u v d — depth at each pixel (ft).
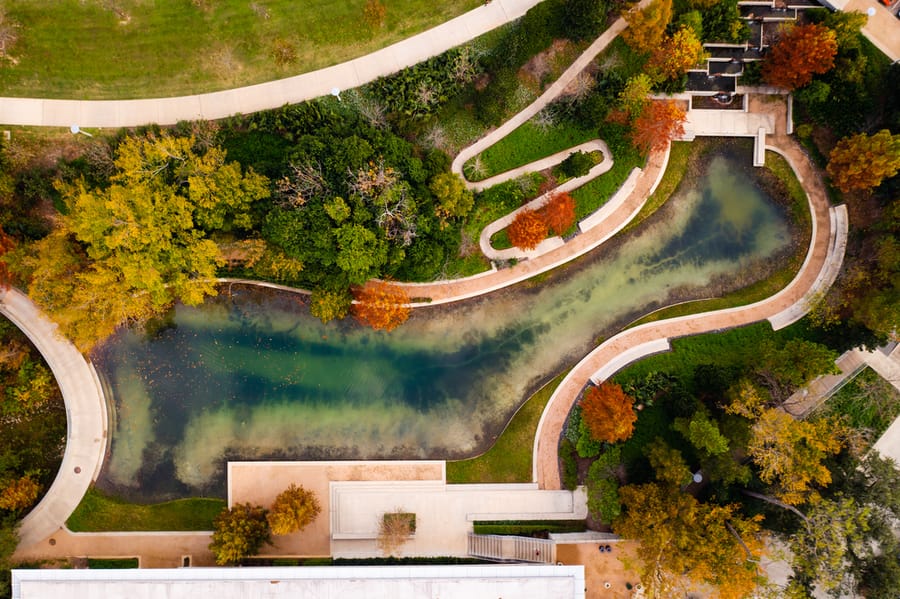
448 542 158.92
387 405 164.86
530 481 161.27
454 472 161.89
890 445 154.92
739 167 164.86
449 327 165.48
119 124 154.30
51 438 160.56
